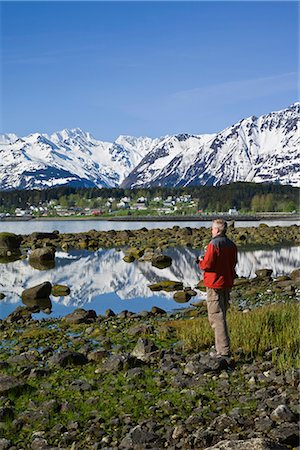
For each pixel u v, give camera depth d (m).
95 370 11.81
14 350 14.66
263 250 49.25
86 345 14.48
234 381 10.52
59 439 8.34
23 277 34.59
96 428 8.55
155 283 29.80
